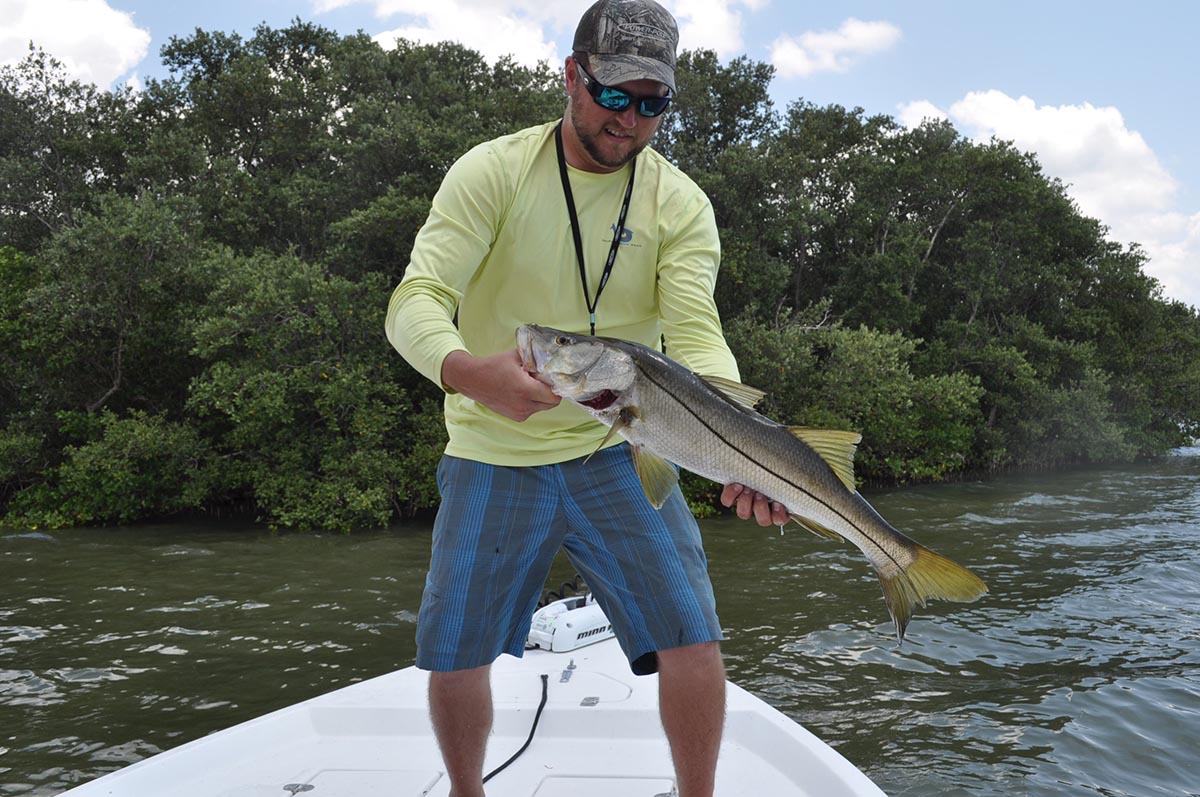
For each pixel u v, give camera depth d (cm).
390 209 1681
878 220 2553
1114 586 951
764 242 2195
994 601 889
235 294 1571
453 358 194
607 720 313
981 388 2134
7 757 532
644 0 206
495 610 230
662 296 238
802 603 886
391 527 1491
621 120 208
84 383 1742
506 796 271
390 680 352
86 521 1559
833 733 556
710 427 196
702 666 221
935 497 1778
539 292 230
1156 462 2634
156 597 954
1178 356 2825
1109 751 525
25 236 2125
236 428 1574
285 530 1463
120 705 622
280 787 279
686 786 226
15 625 838
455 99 2159
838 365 1981
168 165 2088
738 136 2331
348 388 1519
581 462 227
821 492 202
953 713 586
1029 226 2625
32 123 2133
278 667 707
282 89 2189
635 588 226
